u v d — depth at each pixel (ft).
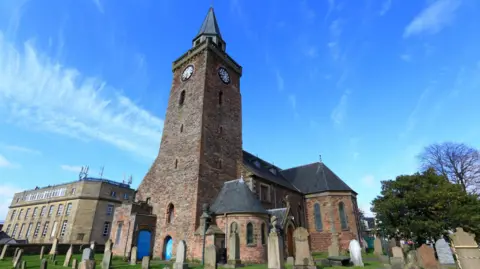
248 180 107.24
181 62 135.64
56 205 203.41
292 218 95.86
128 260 83.82
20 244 101.86
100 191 195.72
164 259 89.86
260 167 135.33
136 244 89.76
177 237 89.04
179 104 122.31
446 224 88.53
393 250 68.33
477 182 132.46
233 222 81.05
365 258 91.91
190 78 124.88
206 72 118.73
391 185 104.68
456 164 140.15
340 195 127.85
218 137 111.24
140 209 99.60
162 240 92.94
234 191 92.32
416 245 93.61
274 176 136.87
